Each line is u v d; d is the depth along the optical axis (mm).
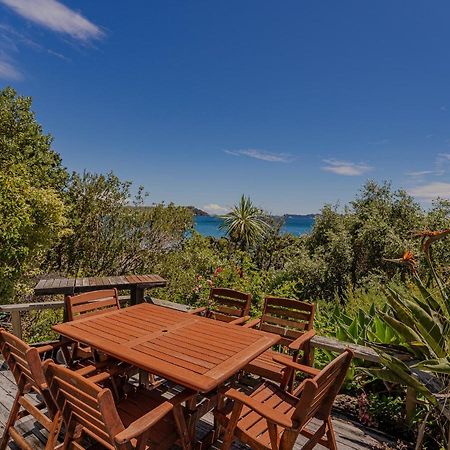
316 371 2037
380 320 3172
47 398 1785
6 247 5398
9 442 2250
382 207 10922
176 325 2504
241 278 5309
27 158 7633
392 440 2461
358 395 2945
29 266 6445
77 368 2629
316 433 1876
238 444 2320
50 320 6277
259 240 14055
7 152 7340
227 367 1810
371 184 11531
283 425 1506
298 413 1501
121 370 2193
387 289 2516
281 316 3012
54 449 1809
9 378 3137
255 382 2967
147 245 8461
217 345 2127
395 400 2646
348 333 3324
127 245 8234
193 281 5840
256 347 2109
